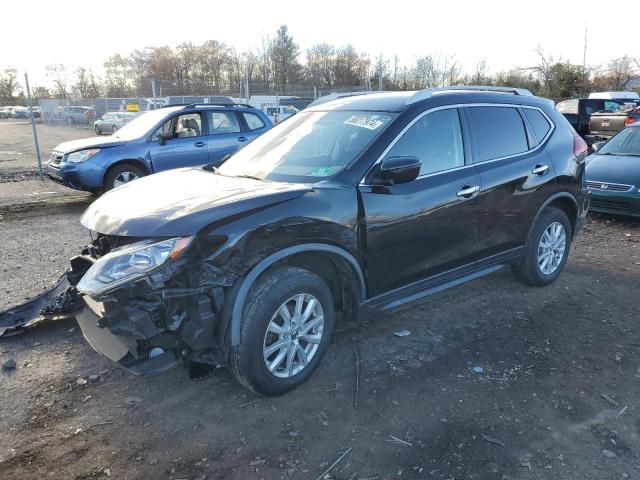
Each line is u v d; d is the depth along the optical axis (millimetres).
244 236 2926
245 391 3340
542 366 3646
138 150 9242
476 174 4160
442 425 2996
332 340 4008
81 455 2762
